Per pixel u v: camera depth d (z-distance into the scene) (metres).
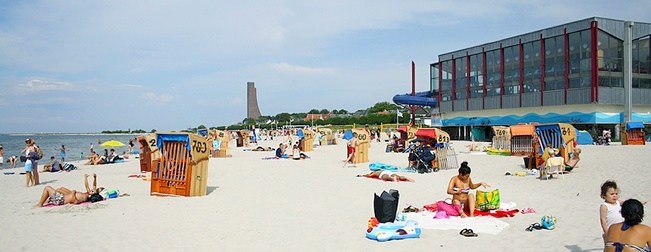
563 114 45.12
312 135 37.97
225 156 32.28
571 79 44.28
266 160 28.67
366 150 25.03
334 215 10.77
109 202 13.24
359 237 8.64
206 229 9.65
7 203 13.74
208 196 14.08
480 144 42.09
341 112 178.88
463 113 57.12
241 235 9.06
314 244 8.26
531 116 48.22
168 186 14.36
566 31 44.53
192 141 13.92
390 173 17.05
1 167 30.30
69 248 8.45
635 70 44.72
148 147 22.44
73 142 102.62
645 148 26.28
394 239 8.32
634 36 44.50
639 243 4.97
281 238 8.75
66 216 11.40
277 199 13.27
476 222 9.32
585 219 9.48
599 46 42.50
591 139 34.91
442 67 60.62
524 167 19.70
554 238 8.10
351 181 16.95
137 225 10.20
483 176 17.45
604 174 15.81
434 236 8.45
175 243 8.59
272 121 162.75
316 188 15.37
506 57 51.28
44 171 24.41
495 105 52.25
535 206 11.04
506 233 8.53
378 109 160.25
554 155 16.80
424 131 23.39
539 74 47.47
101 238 9.12
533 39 47.97
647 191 12.56
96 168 26.00
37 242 8.95
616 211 6.20
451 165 20.94
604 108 42.72
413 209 10.66
